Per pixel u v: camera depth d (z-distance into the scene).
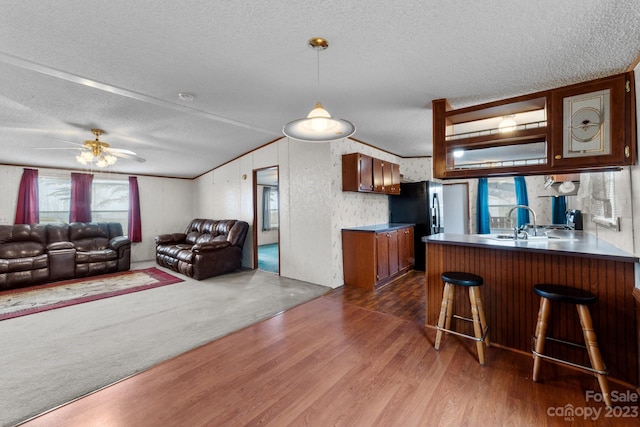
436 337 2.29
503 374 1.92
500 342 2.33
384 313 3.05
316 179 4.24
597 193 2.62
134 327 2.73
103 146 3.77
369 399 1.68
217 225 5.62
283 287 4.09
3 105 3.00
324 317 2.95
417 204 5.23
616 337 1.86
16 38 1.89
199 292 3.86
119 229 5.79
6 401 1.68
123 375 1.95
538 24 1.62
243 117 3.56
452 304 2.43
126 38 1.88
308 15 1.61
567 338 2.04
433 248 2.69
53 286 4.20
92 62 2.20
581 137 2.05
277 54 2.05
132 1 1.53
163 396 1.72
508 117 2.72
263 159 5.14
